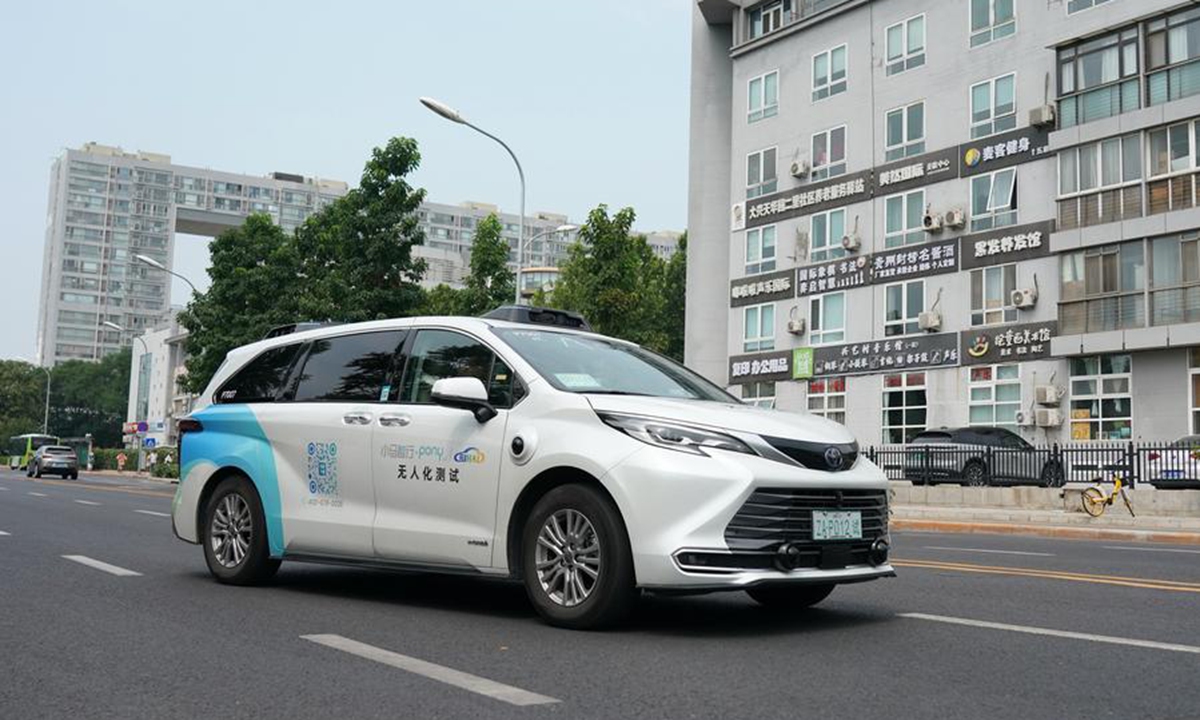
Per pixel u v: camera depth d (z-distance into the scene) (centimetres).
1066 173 2839
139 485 3625
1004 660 476
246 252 3581
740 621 584
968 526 1789
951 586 768
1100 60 2789
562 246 14700
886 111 3369
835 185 3497
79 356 14225
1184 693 413
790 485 523
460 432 608
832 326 3456
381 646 503
